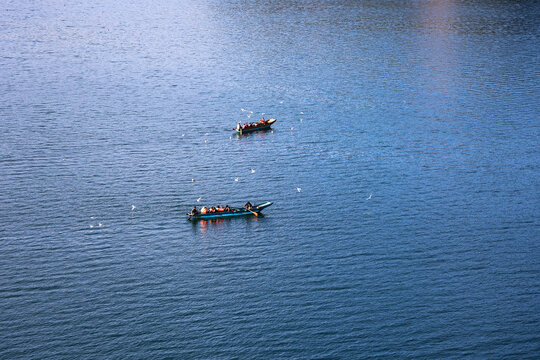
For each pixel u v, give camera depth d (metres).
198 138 139.62
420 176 119.62
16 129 140.25
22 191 111.94
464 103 160.12
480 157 127.94
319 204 109.44
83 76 183.38
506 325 79.69
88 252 94.88
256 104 162.75
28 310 82.12
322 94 169.88
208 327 79.50
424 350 75.62
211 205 109.06
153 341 77.19
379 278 88.88
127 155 129.12
